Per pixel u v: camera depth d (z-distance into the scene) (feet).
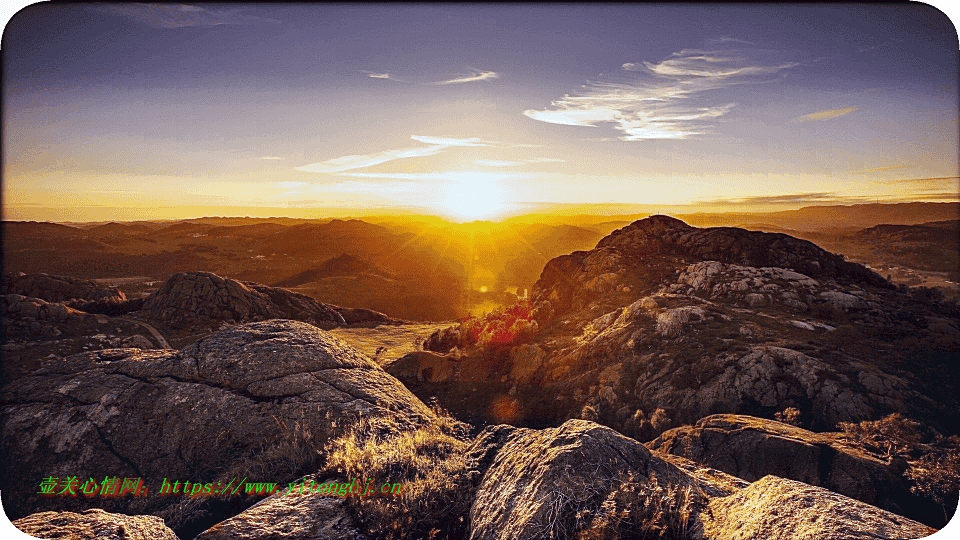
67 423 21.40
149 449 20.15
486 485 13.67
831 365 42.29
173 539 12.59
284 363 24.40
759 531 9.87
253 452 19.48
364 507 13.37
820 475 25.04
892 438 30.89
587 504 11.10
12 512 17.28
